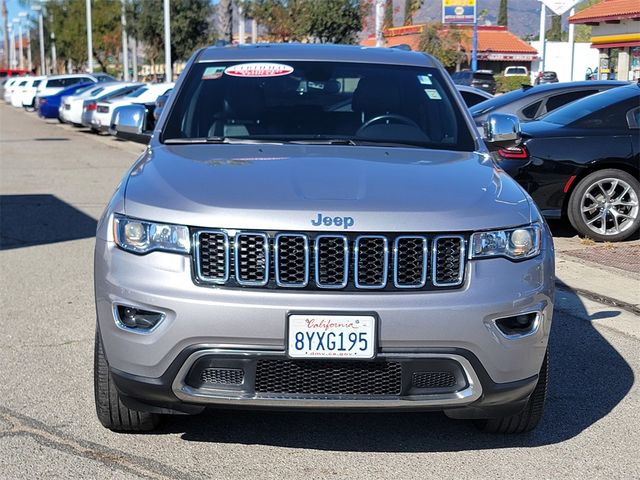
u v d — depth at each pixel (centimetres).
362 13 2755
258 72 536
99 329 391
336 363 362
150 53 4484
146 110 555
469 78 3509
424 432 439
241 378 364
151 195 386
